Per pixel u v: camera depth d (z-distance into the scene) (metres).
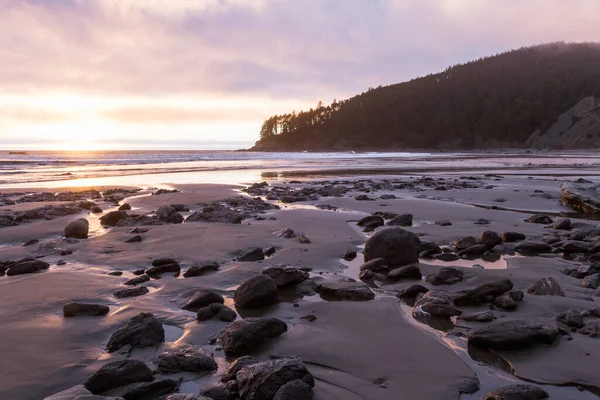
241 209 13.43
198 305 5.29
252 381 3.29
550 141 114.62
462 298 5.34
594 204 13.08
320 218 11.70
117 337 4.21
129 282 6.17
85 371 3.72
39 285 6.02
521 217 11.93
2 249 8.41
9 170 35.84
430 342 4.31
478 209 13.27
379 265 6.91
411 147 138.25
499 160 56.66
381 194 17.98
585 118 107.31
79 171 35.00
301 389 3.16
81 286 6.01
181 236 9.35
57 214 12.45
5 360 3.85
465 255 7.88
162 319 4.93
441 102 152.25
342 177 29.33
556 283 5.68
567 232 9.60
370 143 145.88
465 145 132.00
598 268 6.58
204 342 4.37
